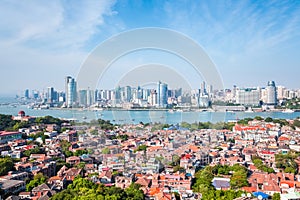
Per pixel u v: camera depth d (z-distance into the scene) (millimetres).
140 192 48875
